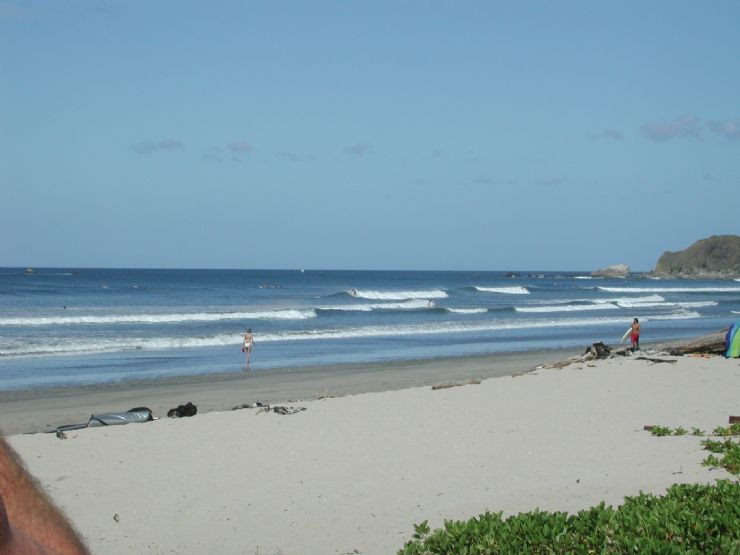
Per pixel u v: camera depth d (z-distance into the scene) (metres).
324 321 49.50
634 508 6.11
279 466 11.14
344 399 17.02
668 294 102.62
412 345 36.12
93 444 12.59
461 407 15.75
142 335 38.44
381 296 79.75
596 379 19.50
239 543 8.09
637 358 23.95
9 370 26.78
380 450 12.02
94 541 8.15
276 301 69.81
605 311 63.06
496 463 11.05
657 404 16.00
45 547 1.16
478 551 5.56
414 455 11.65
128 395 21.45
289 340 38.25
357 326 46.12
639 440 12.36
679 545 5.34
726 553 5.24
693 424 13.84
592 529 5.68
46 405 19.83
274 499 9.59
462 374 25.58
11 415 18.36
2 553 1.02
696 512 6.15
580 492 9.31
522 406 15.84
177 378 24.98
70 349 32.50
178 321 47.44
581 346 35.81
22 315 48.59
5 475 1.21
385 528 8.38
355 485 10.10
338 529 8.42
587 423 13.98
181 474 10.79
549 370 21.98
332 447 12.25
